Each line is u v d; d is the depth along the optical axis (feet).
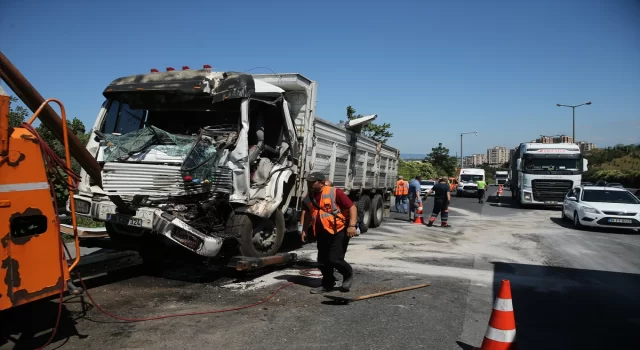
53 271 13.64
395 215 58.44
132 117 23.90
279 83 27.04
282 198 25.22
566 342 15.89
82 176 22.09
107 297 19.07
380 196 45.75
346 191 36.37
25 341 14.44
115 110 23.50
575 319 18.33
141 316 16.94
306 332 15.85
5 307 12.37
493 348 13.71
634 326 17.63
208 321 16.63
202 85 22.21
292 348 14.48
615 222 43.88
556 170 72.59
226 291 20.51
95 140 22.02
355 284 22.45
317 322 16.85
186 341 14.75
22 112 38.91
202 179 20.17
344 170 35.55
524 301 20.67
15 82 13.66
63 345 14.19
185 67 24.12
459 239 38.11
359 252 30.86
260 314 17.57
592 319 18.37
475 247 34.17
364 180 41.11
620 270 27.43
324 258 20.44
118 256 19.49
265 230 24.34
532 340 16.02
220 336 15.25
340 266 20.25
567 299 21.12
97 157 21.35
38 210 13.25
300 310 18.17
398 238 37.78
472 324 17.24
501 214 64.69
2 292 12.30
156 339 14.84
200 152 20.49
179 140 20.99
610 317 18.66
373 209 43.24
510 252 32.50
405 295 20.74
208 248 19.79
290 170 25.27
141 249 24.70
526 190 74.13
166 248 25.88
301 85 27.27
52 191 13.80
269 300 19.36
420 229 44.16
